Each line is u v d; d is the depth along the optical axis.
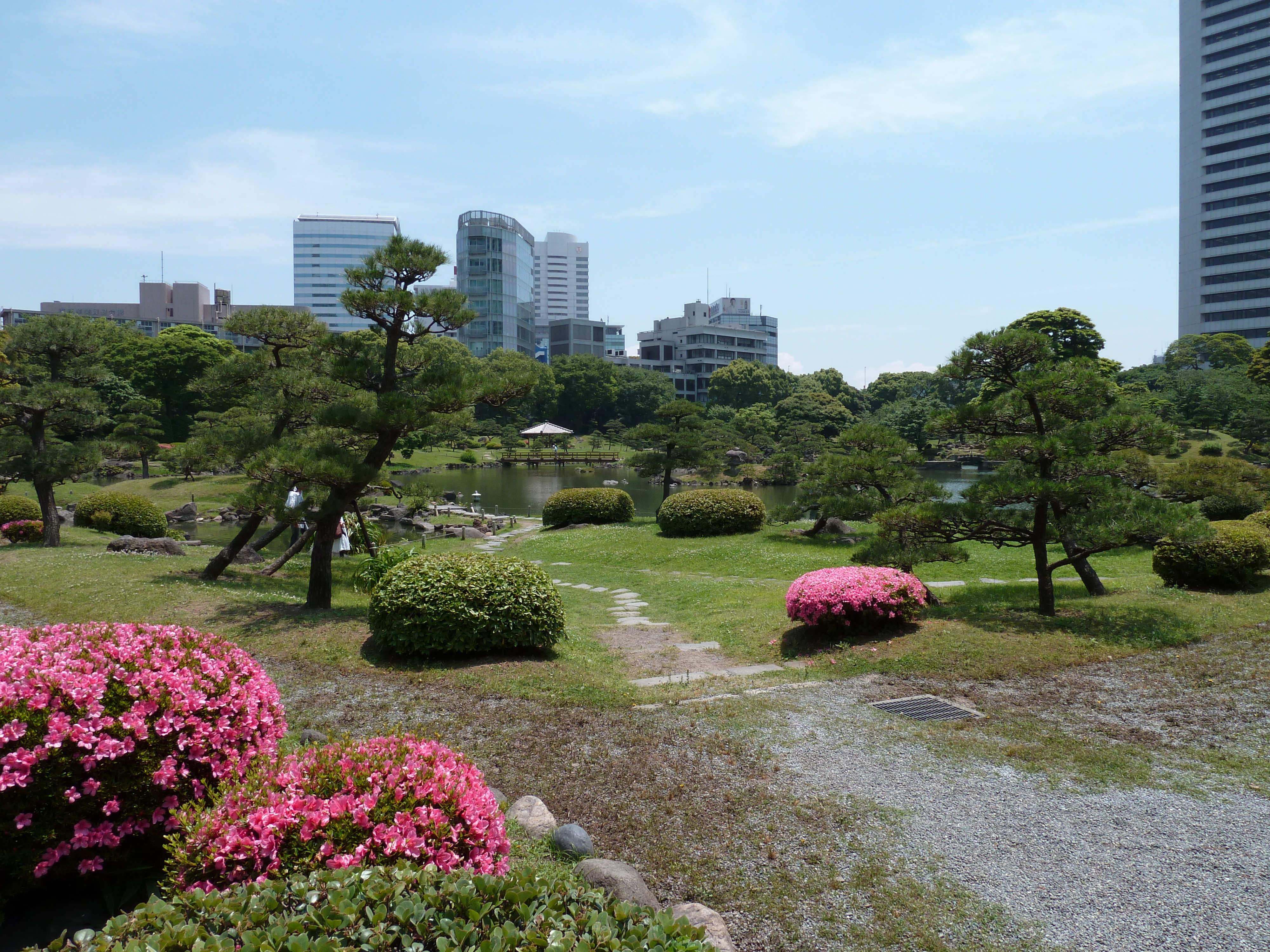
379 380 13.95
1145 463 12.58
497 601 9.75
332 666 9.38
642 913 3.25
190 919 3.03
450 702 8.01
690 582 17.45
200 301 121.81
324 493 12.70
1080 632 10.20
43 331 19.41
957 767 6.36
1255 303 98.56
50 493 20.19
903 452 21.34
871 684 8.80
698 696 8.48
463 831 3.74
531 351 128.75
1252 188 98.44
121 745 4.07
